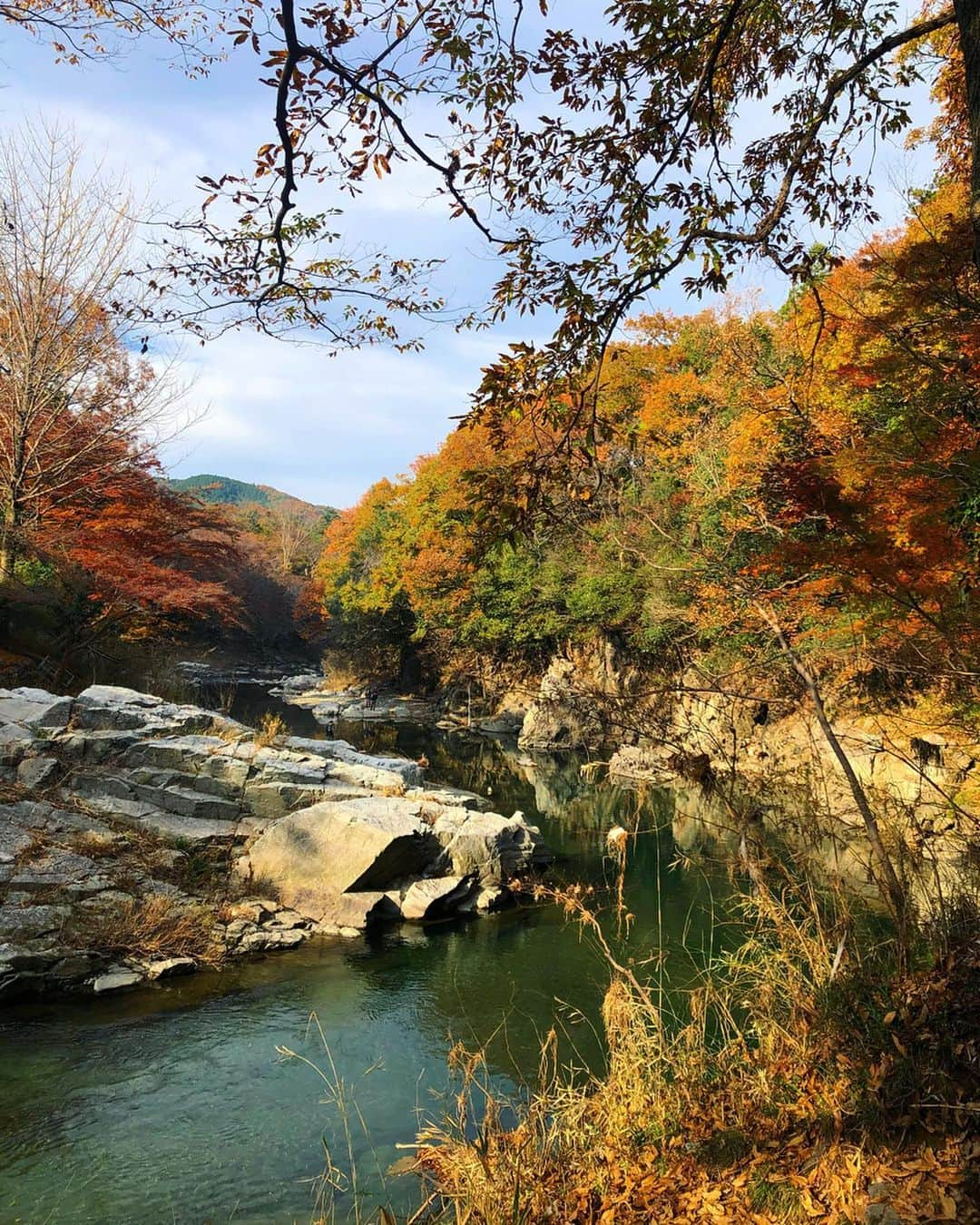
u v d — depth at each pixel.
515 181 4.17
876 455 5.40
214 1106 6.52
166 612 22.58
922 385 6.99
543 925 11.31
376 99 3.28
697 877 11.91
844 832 4.70
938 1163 3.15
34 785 12.09
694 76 4.60
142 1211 5.19
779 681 5.10
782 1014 4.74
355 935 10.80
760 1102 4.12
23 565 19.56
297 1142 6.02
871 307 8.36
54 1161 5.77
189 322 4.20
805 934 4.65
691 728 4.81
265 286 4.00
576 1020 8.15
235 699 40.25
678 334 31.53
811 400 9.31
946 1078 3.48
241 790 13.25
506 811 18.89
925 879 4.39
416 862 12.33
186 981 9.08
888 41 3.84
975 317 6.43
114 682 19.66
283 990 8.98
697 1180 3.63
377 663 51.75
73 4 4.24
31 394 18.03
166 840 11.82
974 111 2.94
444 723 36.59
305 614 64.81
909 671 4.98
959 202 8.85
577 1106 4.65
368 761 16.31
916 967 4.14
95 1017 8.11
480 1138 4.12
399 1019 8.27
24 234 17.48
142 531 19.12
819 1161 3.43
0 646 17.73
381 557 51.06
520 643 34.25
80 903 9.80
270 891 11.52
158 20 4.28
